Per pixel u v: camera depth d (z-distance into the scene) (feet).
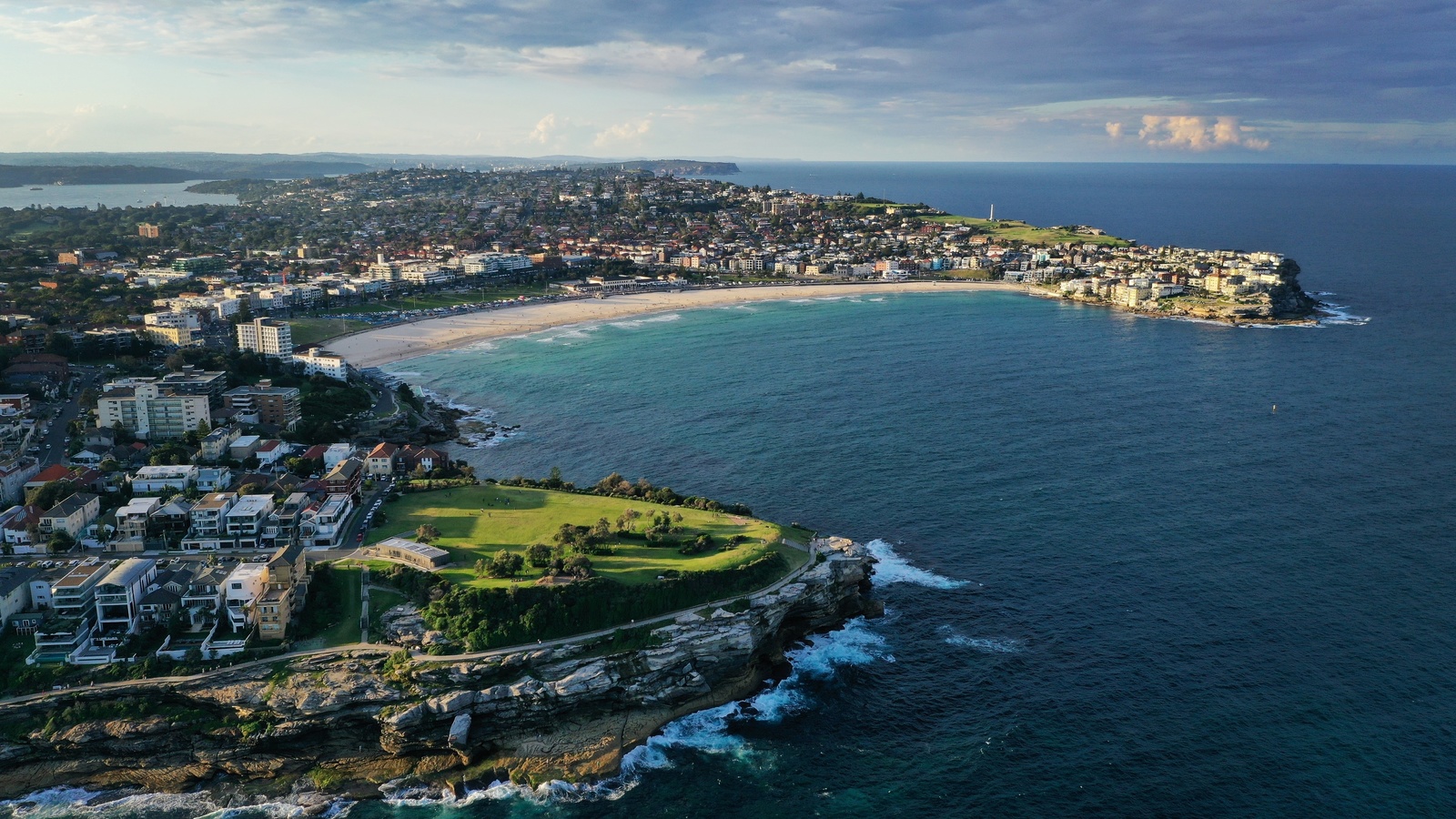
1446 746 430.20
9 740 437.99
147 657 475.31
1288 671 490.08
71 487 631.56
